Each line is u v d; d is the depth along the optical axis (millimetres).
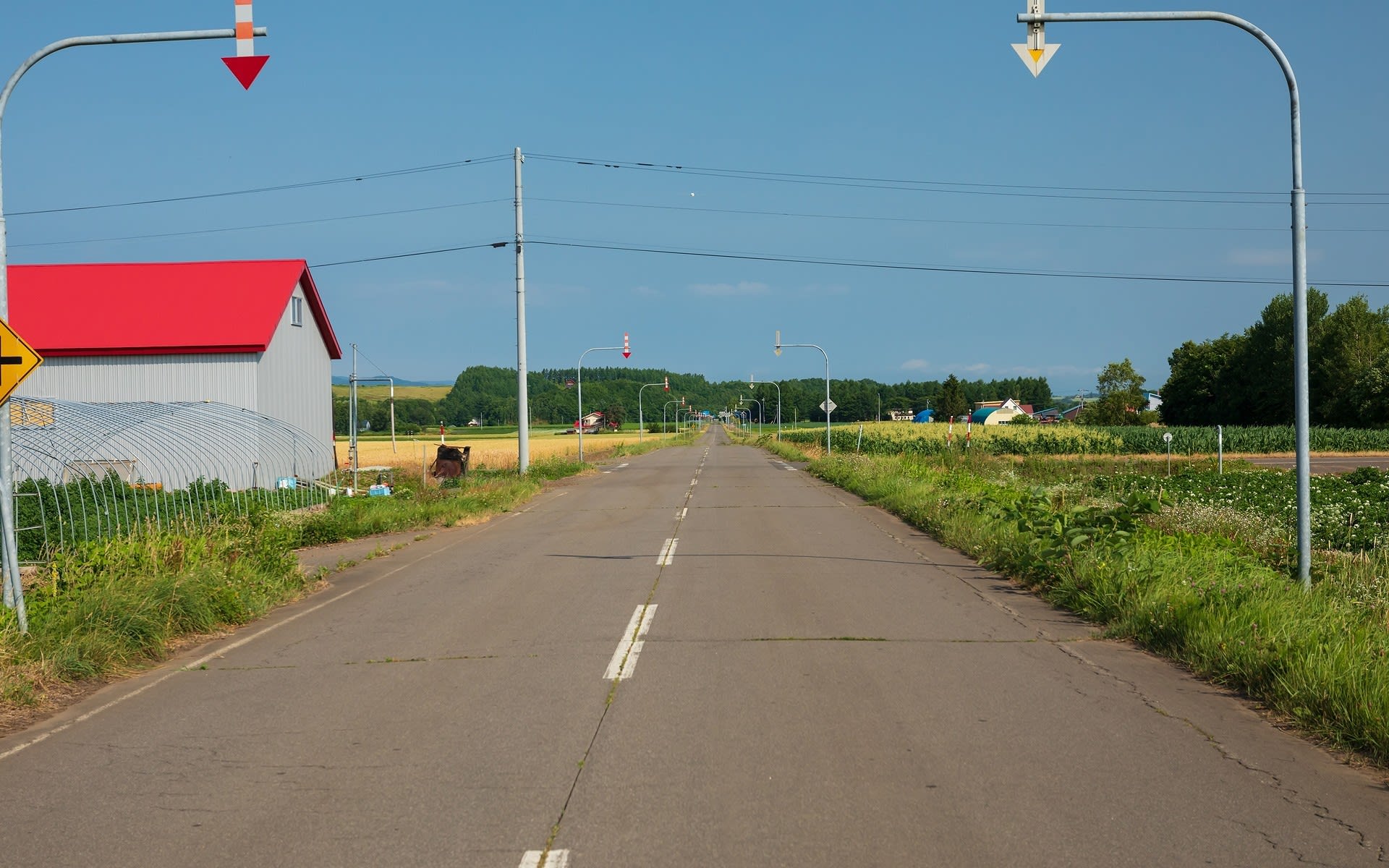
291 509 19500
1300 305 10055
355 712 6648
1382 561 12414
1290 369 84625
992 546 13750
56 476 20016
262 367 29078
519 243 34094
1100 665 7762
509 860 4223
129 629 8562
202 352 28547
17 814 4875
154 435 22344
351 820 4723
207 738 6133
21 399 18266
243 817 4785
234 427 24203
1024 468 41938
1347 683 6184
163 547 11039
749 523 19812
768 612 10117
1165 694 6910
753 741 5832
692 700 6770
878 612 10094
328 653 8602
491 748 5785
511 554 15484
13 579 8773
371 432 133875
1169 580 9688
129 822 4746
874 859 4195
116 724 6500
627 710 6559
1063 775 5234
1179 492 25078
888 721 6227
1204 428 67875
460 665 7965
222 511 14828
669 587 11883
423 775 5340
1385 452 61688
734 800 4891
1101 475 37312
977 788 5031
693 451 72375
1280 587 9461
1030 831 4484
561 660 8055
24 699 6977
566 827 4570
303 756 5719
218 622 9984
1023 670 7613
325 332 34531
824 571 13016
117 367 28812
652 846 4348
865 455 43438
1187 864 4141
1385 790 5027
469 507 22875
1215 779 5172
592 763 5480
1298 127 9969
